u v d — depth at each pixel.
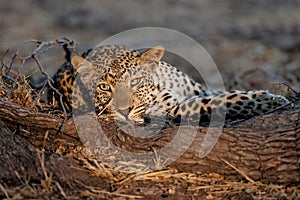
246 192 8.62
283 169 8.75
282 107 9.80
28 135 9.32
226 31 28.41
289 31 28.03
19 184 8.30
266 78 18.31
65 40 11.12
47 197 8.09
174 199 8.39
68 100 11.40
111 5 34.16
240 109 10.54
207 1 36.00
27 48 23.23
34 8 33.47
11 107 9.33
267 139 8.82
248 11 33.16
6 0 34.69
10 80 11.18
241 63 22.34
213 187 8.72
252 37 27.09
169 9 33.72
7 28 28.31
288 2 34.97
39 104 10.48
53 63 19.47
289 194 8.59
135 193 8.48
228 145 8.85
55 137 9.36
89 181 8.66
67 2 34.62
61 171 8.70
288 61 22.38
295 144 8.74
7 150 8.52
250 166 8.81
